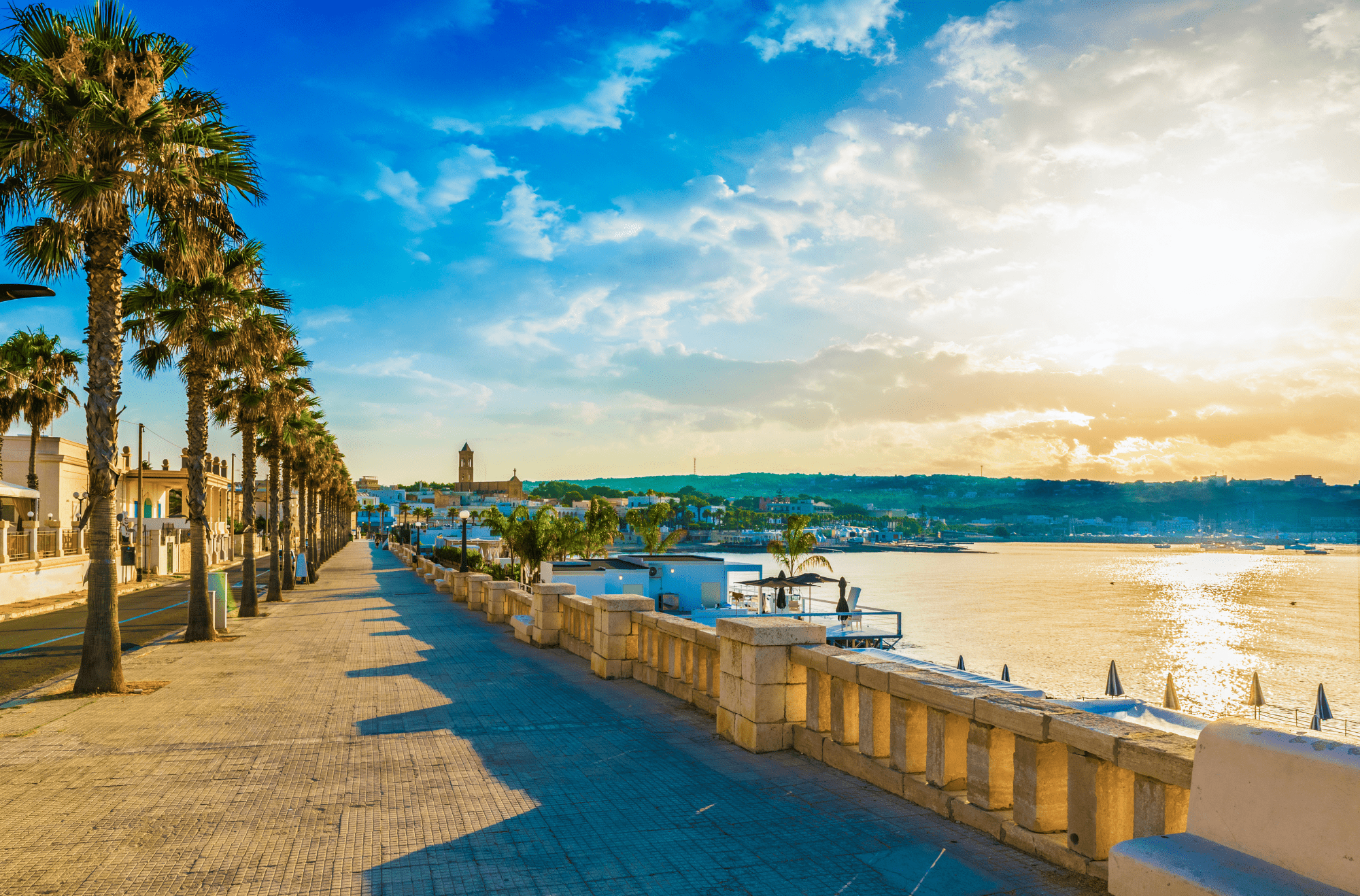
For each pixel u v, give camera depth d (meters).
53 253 12.12
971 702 5.08
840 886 4.33
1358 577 191.88
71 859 4.86
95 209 11.02
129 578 41.31
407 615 23.25
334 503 83.38
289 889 4.42
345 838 5.20
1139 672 65.94
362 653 14.79
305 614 23.80
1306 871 2.59
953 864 4.52
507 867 4.70
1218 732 3.04
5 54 10.73
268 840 5.18
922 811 5.44
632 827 5.35
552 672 12.10
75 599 31.84
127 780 6.59
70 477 45.91
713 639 8.64
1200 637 86.12
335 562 67.38
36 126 10.79
